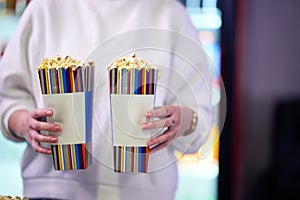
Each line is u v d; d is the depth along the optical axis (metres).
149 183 0.95
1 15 1.85
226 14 2.01
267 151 2.08
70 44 0.96
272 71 2.09
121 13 0.98
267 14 2.08
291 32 2.09
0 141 1.78
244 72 2.06
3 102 1.02
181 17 1.00
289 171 2.09
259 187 2.10
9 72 1.01
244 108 2.07
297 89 2.09
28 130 0.88
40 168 0.95
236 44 2.03
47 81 0.79
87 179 0.93
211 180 2.05
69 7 0.99
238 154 2.07
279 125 2.10
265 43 2.08
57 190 0.94
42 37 0.99
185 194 2.06
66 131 0.80
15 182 1.53
